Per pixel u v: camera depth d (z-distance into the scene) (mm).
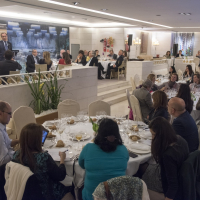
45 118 4824
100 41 13117
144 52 16234
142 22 10367
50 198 1956
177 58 13789
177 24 11312
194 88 5402
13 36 9578
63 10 6727
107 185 1416
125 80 9898
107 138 1897
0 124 2545
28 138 1867
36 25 10422
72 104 4078
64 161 2229
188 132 2512
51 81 5125
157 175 2223
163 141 1922
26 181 1778
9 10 8062
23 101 4805
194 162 1938
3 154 2398
